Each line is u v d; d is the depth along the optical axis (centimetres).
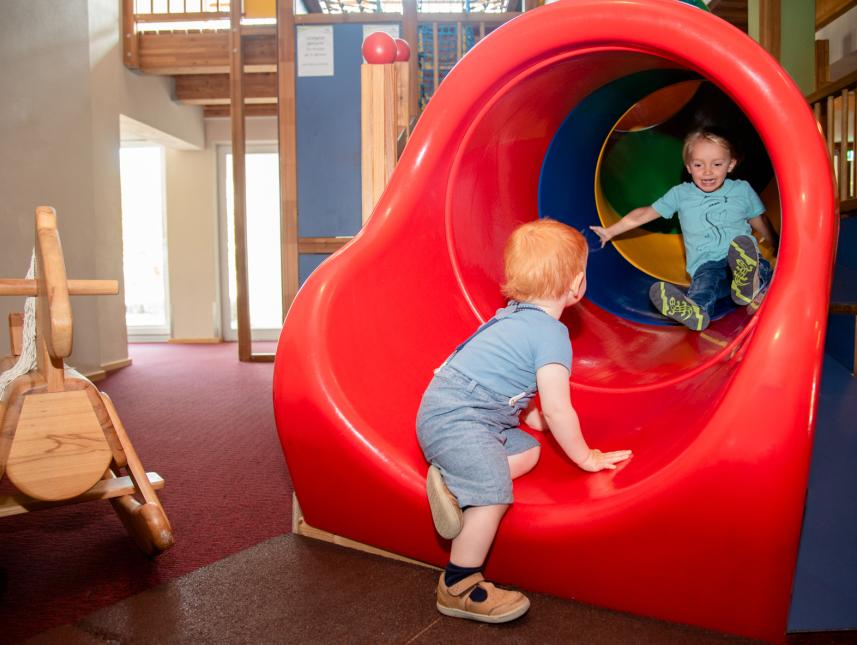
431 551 121
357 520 129
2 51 342
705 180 201
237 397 349
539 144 190
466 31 469
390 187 150
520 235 132
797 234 101
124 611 112
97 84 441
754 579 99
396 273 153
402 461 122
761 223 207
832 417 173
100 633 106
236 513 165
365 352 139
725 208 201
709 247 201
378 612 111
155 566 134
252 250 733
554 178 205
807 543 124
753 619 101
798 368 97
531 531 110
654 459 112
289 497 178
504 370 121
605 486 111
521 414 149
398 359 145
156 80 592
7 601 119
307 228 448
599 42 126
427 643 101
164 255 723
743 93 107
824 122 321
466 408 117
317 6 604
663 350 187
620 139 227
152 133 609
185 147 683
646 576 105
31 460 122
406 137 225
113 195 466
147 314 744
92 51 433
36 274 130
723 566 100
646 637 101
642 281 230
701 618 103
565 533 107
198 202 699
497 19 444
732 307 209
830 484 142
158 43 548
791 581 100
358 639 103
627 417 148
